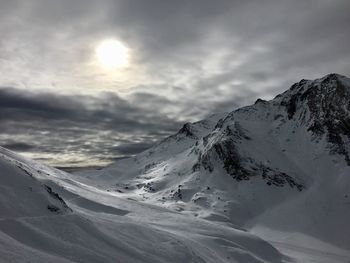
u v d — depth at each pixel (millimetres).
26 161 114625
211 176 195625
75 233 31984
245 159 199500
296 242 119125
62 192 74750
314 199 158500
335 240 122812
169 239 44750
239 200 165500
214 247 59656
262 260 63656
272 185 178125
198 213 143750
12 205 30391
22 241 26406
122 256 32125
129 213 80625
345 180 168000
